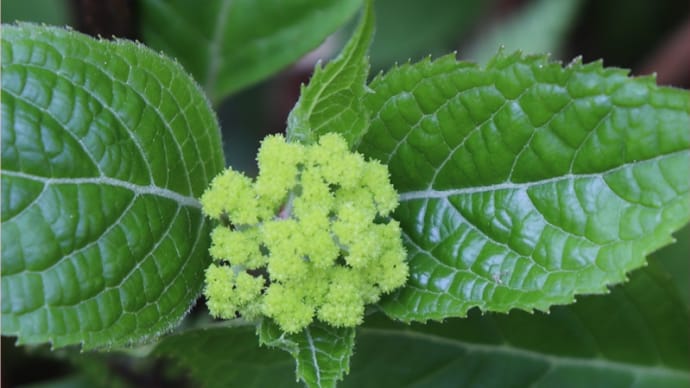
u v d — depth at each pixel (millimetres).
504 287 498
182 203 503
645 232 483
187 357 542
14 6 627
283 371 555
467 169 507
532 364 578
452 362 572
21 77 478
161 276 493
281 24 577
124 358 602
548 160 497
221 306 492
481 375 575
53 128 479
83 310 478
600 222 490
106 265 483
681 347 578
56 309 474
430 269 509
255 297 494
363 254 485
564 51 676
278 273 484
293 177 491
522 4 675
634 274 562
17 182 473
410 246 513
